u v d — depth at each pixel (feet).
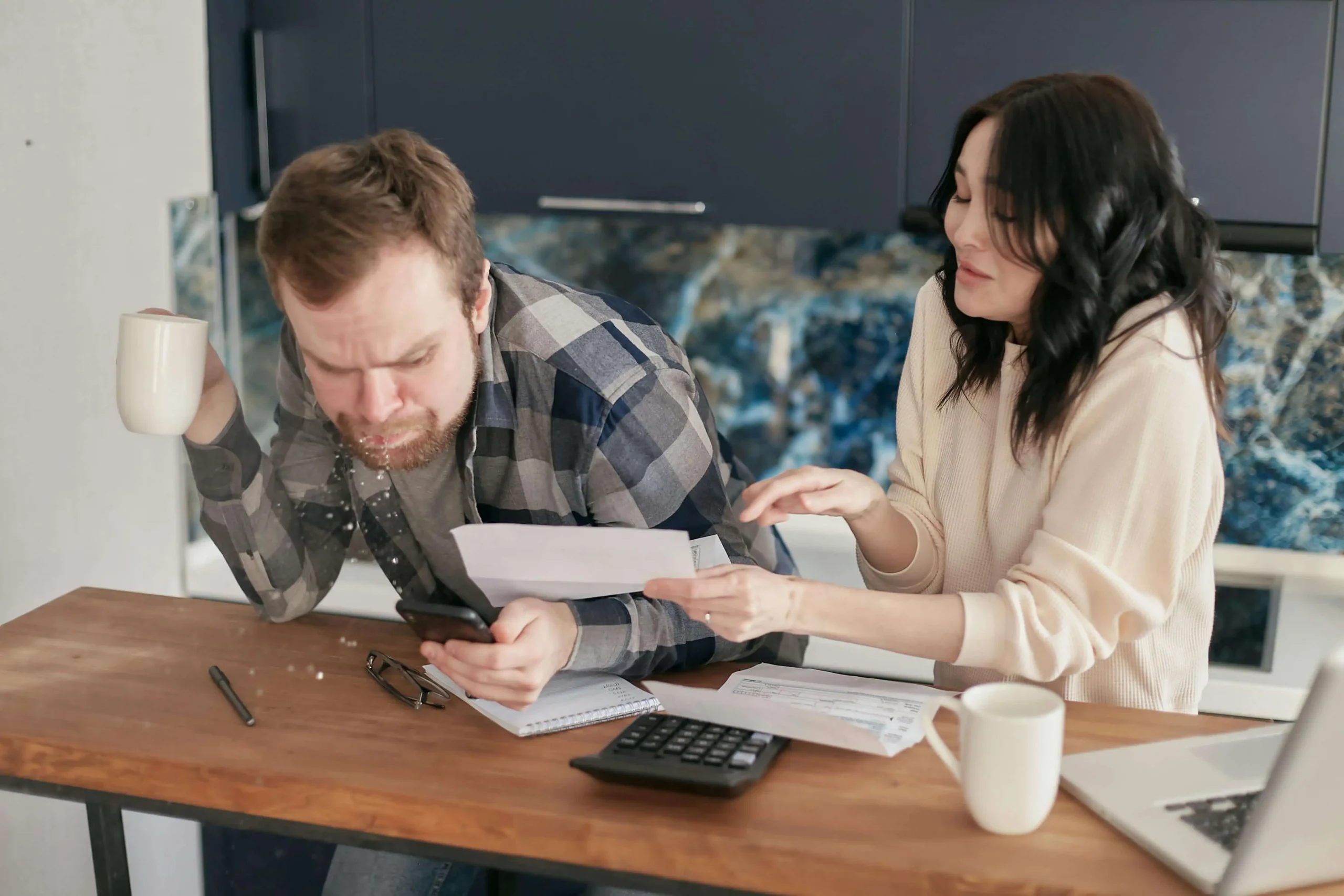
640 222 7.91
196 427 4.75
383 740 3.89
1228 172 6.48
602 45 7.07
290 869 7.34
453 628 3.82
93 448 6.92
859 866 3.21
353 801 3.59
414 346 3.94
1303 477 7.72
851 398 8.47
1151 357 4.14
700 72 6.98
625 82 7.08
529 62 7.18
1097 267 4.14
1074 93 4.14
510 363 4.48
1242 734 3.84
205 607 5.03
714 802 3.51
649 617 4.29
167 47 7.13
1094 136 4.07
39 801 6.44
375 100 7.44
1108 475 4.15
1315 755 2.87
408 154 3.95
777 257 8.38
